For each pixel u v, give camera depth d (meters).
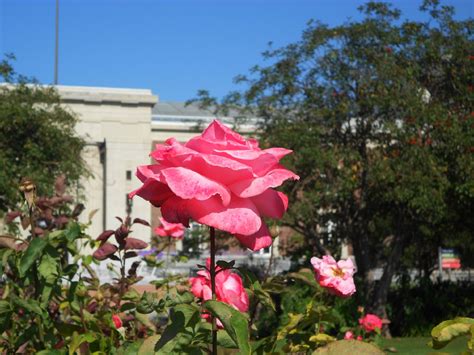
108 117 35.69
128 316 2.64
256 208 1.35
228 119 17.17
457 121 13.66
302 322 2.34
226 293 1.83
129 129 35.88
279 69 14.62
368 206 14.90
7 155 15.80
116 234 2.73
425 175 13.42
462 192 13.62
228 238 14.98
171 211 1.32
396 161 13.45
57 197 3.21
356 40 14.16
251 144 1.45
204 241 15.01
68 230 2.34
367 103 13.63
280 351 1.97
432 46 14.10
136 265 2.84
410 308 15.47
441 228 15.48
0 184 14.09
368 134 14.30
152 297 1.61
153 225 35.19
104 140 35.47
